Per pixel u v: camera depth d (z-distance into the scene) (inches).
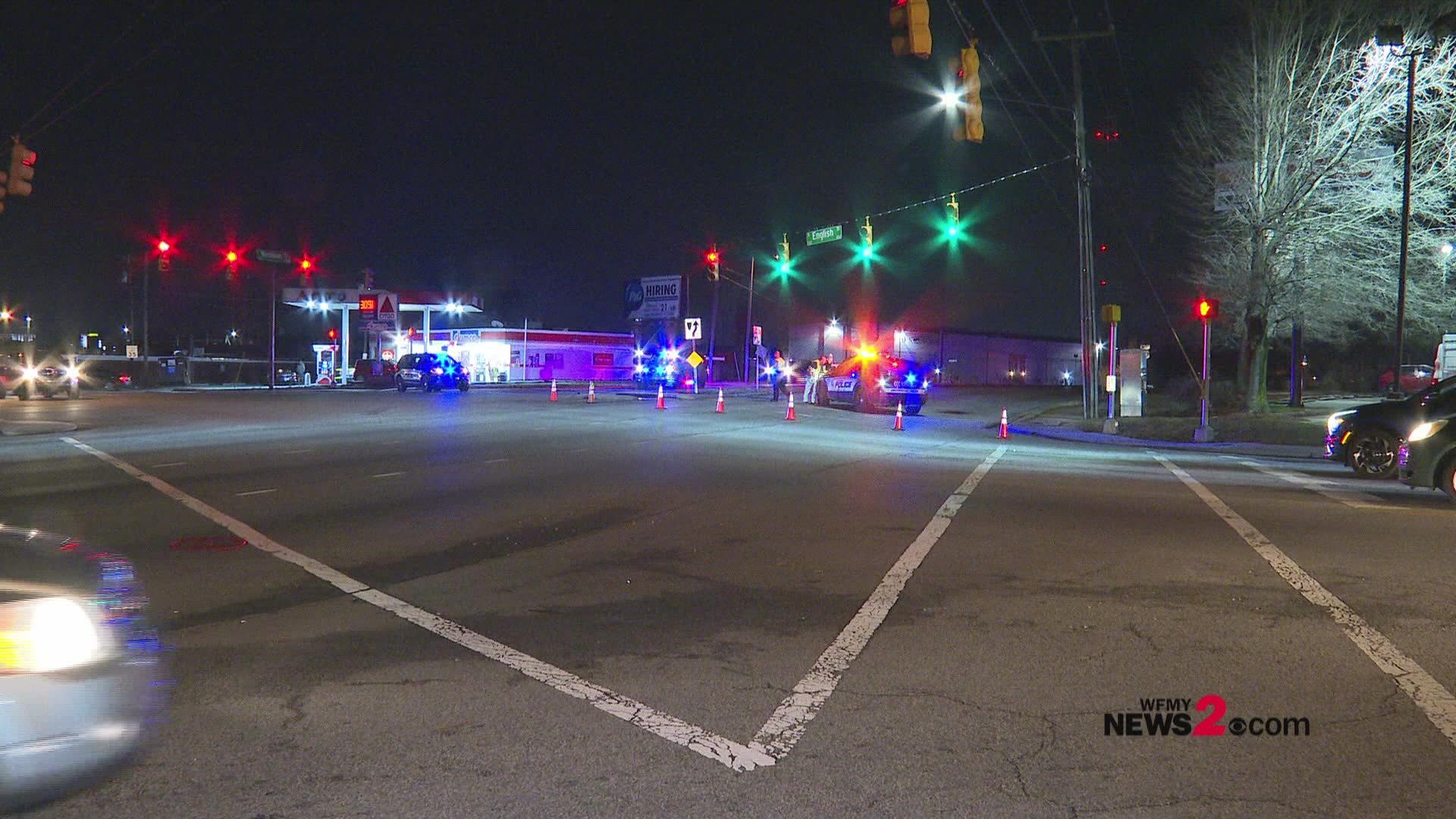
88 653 169.9
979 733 203.3
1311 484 602.5
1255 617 292.4
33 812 163.2
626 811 167.9
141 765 183.0
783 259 1331.2
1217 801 173.2
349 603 307.3
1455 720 210.4
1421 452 517.3
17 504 486.9
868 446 829.2
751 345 2642.7
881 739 200.1
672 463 671.1
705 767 186.4
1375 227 1072.2
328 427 935.0
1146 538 416.2
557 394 1674.5
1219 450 894.4
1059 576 345.7
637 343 2578.7
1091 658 252.8
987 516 469.4
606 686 231.0
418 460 672.4
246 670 239.8
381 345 2460.6
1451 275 1120.8
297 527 432.8
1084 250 1131.3
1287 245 1076.5
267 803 169.2
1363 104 1020.5
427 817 165.2
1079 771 185.2
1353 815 167.8
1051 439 1011.9
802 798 173.6
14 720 158.4
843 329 2815.0
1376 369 1893.5
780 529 434.6
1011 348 3324.3
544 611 298.5
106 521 442.9
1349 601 310.8
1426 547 396.5
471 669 242.8
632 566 361.4
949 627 281.9
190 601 307.4
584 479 587.8
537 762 187.6
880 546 397.4
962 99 642.8
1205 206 1157.7
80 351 2605.8
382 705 216.7
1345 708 217.5
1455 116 1021.2
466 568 356.8
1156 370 2343.8
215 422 1001.5
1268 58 1041.5
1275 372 2153.1
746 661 251.1
